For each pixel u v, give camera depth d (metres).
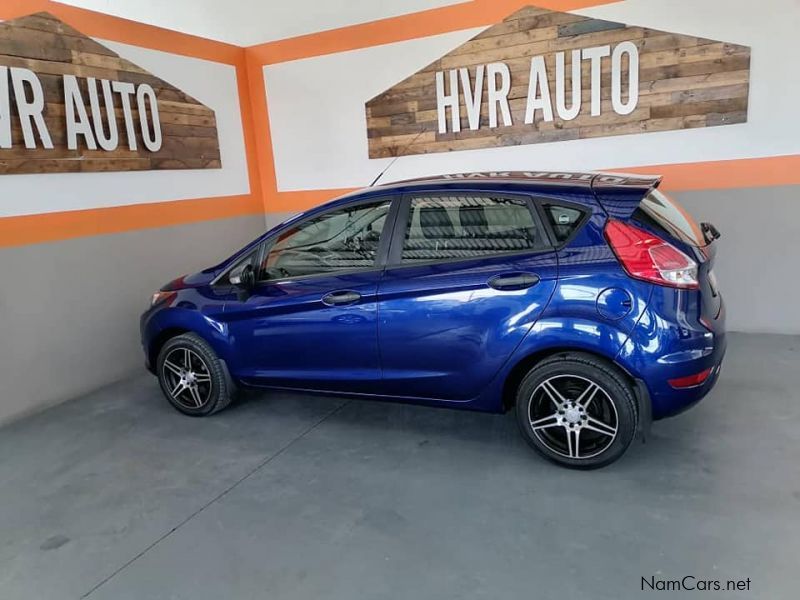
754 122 4.84
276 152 6.79
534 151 5.57
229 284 4.01
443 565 2.50
